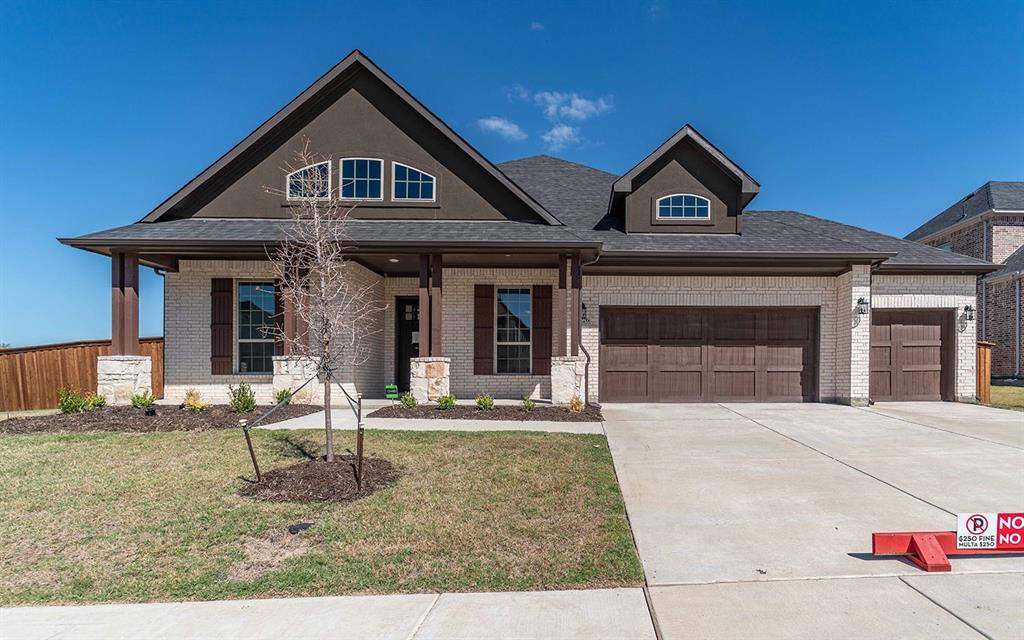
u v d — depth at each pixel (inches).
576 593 143.3
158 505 203.2
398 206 482.6
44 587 148.6
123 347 423.5
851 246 469.7
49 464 254.4
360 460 218.2
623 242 478.3
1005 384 741.3
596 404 461.1
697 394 494.0
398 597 142.1
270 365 484.7
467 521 189.5
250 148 470.9
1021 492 219.9
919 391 514.3
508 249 418.9
